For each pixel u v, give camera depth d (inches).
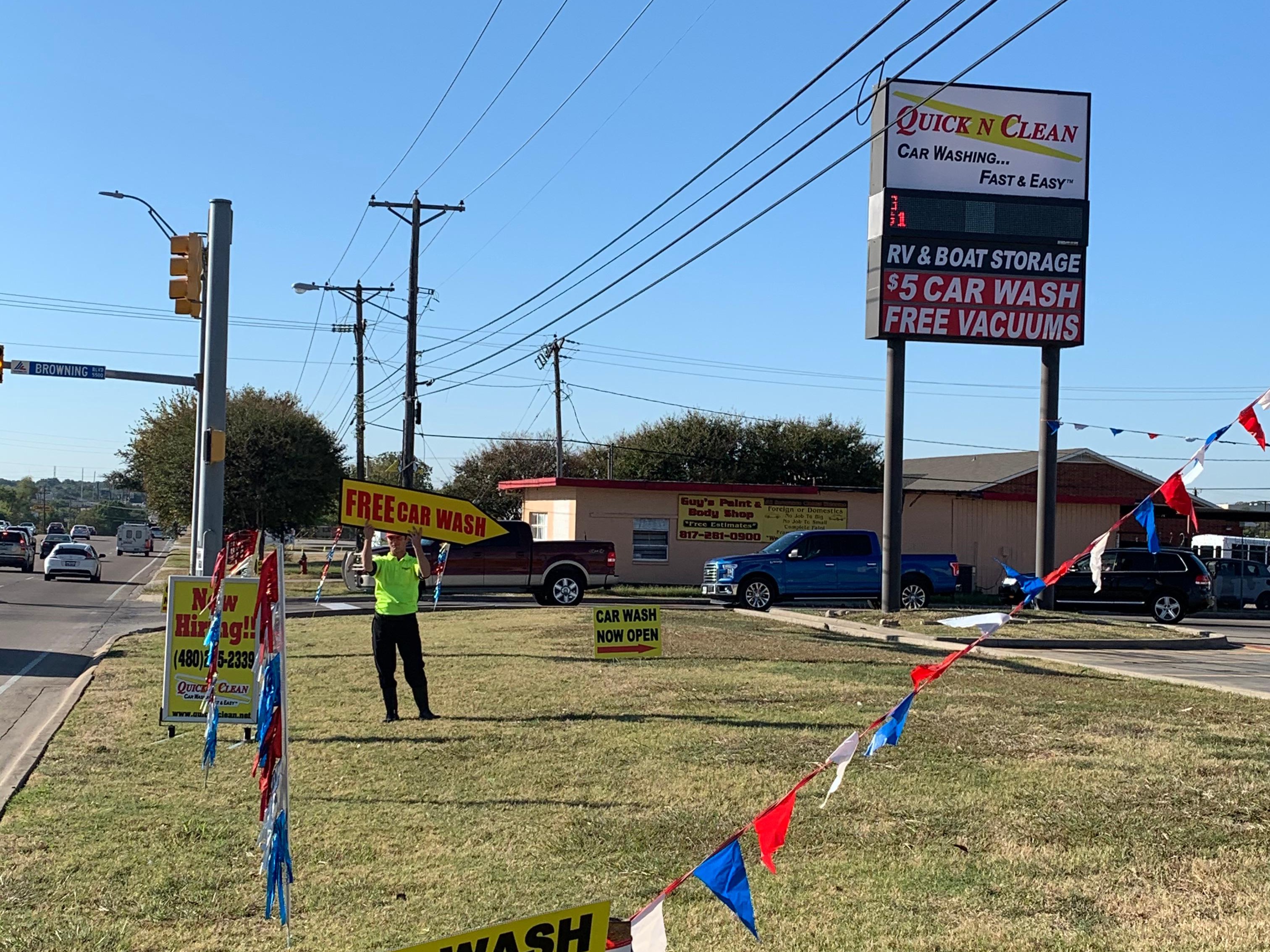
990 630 137.8
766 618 950.4
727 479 2283.5
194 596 400.2
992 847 266.7
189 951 208.5
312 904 232.5
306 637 749.9
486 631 784.9
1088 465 1713.8
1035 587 139.7
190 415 2010.3
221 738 399.5
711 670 572.1
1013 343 986.1
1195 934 213.3
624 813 297.6
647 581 1461.6
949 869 251.6
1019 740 386.0
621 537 1456.7
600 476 2504.9
